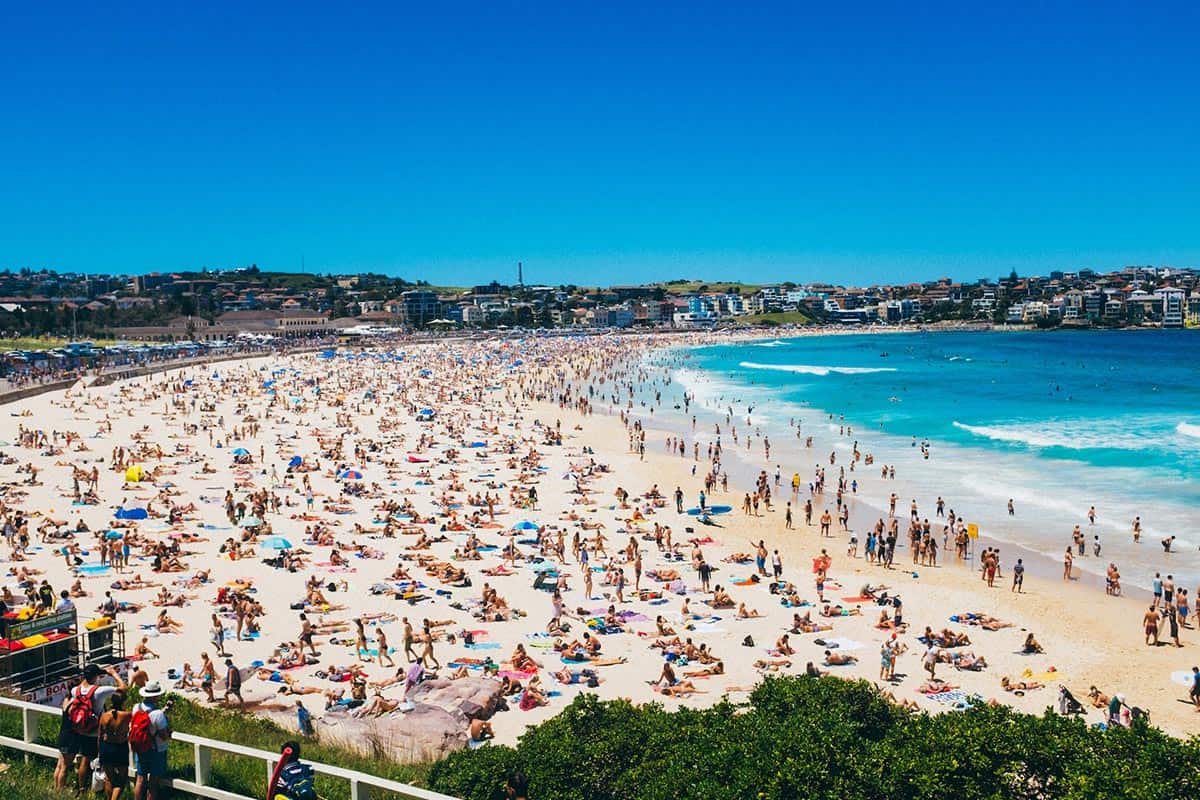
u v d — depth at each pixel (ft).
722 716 60.08
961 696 94.99
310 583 128.16
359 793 41.45
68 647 74.69
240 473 224.74
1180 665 103.55
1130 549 153.69
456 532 164.25
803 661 104.68
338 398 382.83
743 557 149.79
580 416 353.31
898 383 479.82
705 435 297.74
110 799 43.37
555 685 96.43
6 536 152.66
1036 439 270.87
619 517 179.73
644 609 123.13
